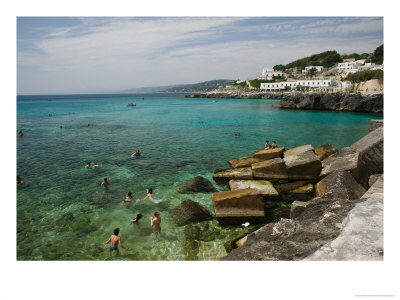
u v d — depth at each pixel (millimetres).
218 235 8062
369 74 64562
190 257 7012
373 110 49438
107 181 12203
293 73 137500
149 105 76438
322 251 5320
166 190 11445
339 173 10023
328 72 115500
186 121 36812
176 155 17453
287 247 5793
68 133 26578
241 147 19922
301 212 7746
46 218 9125
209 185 11773
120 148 19594
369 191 7844
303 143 21547
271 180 12227
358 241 5340
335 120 37812
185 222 8781
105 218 9102
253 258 5805
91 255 7191
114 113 49719
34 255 7164
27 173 13656
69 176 13219
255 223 8742
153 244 7633
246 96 116125
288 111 53000
